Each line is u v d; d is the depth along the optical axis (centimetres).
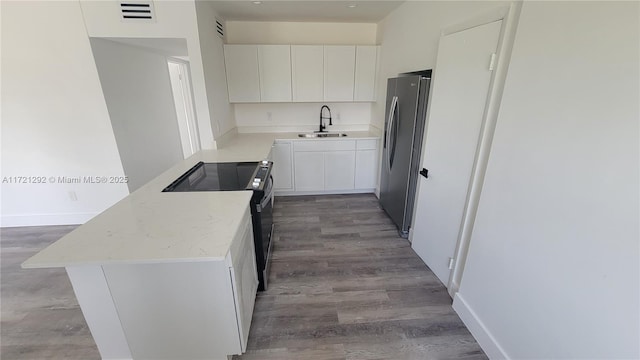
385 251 265
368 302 202
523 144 130
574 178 107
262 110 414
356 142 379
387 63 341
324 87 377
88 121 277
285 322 184
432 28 227
